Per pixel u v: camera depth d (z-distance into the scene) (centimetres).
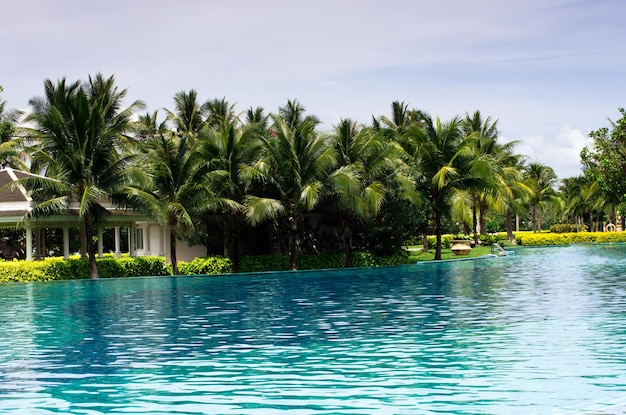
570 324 1702
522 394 1073
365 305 2177
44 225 3734
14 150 4831
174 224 3806
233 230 4003
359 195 3866
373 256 4306
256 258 4019
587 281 2866
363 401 1051
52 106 3425
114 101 3750
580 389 1096
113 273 3678
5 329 1778
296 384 1158
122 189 3550
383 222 4341
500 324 1723
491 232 7519
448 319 1831
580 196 8981
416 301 2256
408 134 4550
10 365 1341
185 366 1305
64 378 1231
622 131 5953
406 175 4194
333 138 3947
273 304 2247
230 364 1316
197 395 1102
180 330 1728
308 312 2028
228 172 3775
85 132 3478
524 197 6612
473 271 3591
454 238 6600
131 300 2436
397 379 1177
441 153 4447
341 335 1611
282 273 3747
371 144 4028
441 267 3972
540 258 4744
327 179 3872
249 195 3784
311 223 4459
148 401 1075
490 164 4481
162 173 3675
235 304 2262
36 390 1154
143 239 4897
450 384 1138
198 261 3875
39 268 3425
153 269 3884
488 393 1080
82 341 1591
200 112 5859
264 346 1490
